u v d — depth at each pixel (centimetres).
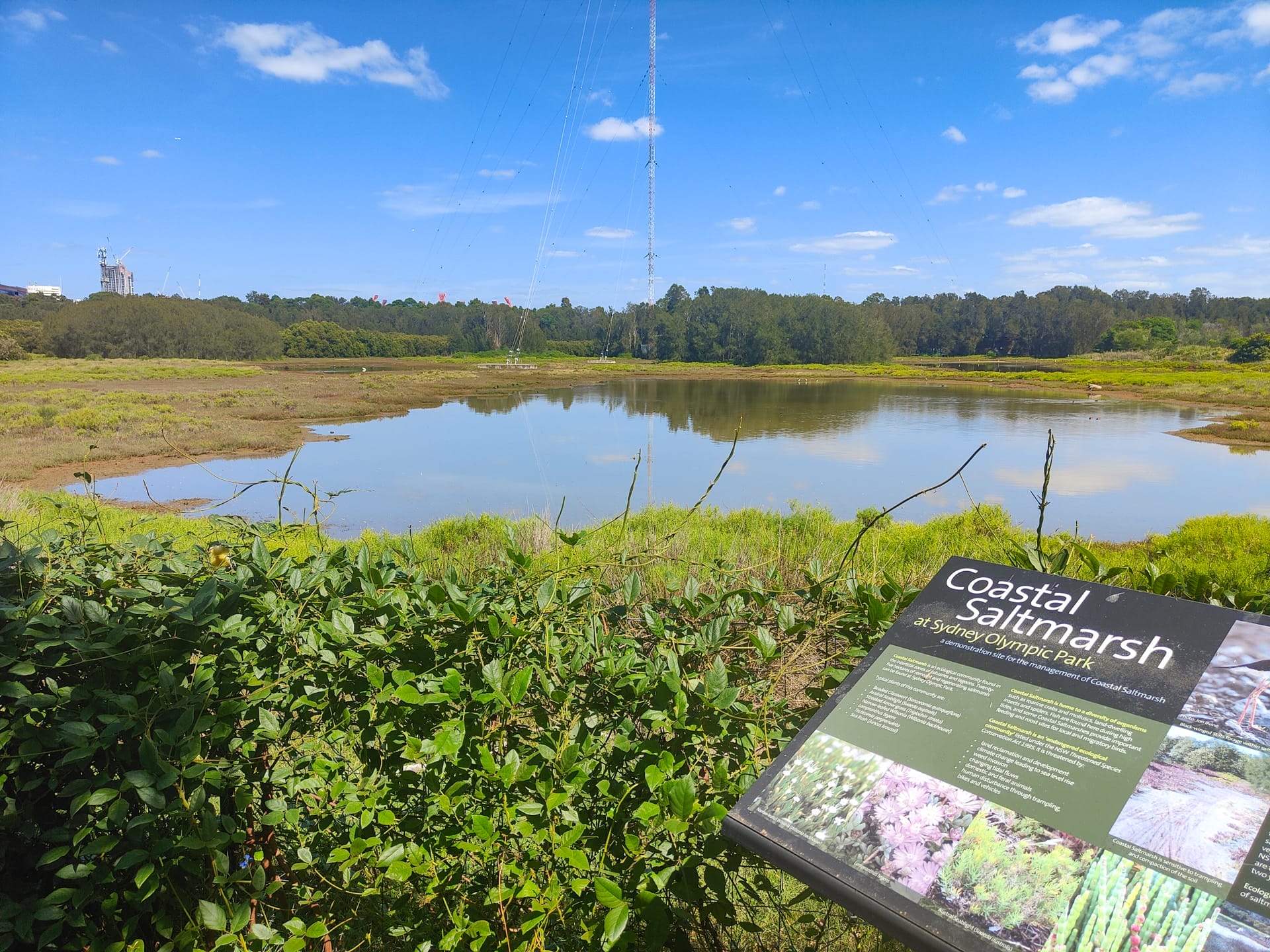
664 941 160
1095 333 12319
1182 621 145
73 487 1914
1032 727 140
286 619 204
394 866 177
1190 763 125
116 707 185
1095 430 3556
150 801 168
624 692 194
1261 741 123
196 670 198
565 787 169
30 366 7625
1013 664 152
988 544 700
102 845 173
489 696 175
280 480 274
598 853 185
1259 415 4334
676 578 272
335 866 211
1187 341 12144
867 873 130
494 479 2156
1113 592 156
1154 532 1559
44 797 197
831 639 235
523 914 185
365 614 213
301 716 210
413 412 4469
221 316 11894
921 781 139
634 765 194
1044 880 119
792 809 145
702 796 178
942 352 13400
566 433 3403
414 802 207
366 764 206
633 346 13212
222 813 210
